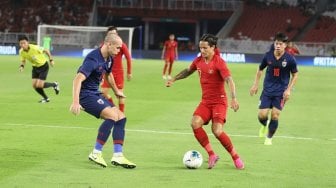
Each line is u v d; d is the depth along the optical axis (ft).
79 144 104.73
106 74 89.71
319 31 529.04
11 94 194.70
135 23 554.05
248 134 123.54
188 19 538.47
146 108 165.07
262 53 467.52
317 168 88.99
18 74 277.85
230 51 473.26
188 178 79.56
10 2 556.51
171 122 137.69
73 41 460.55
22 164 86.12
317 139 118.93
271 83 111.45
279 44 108.37
